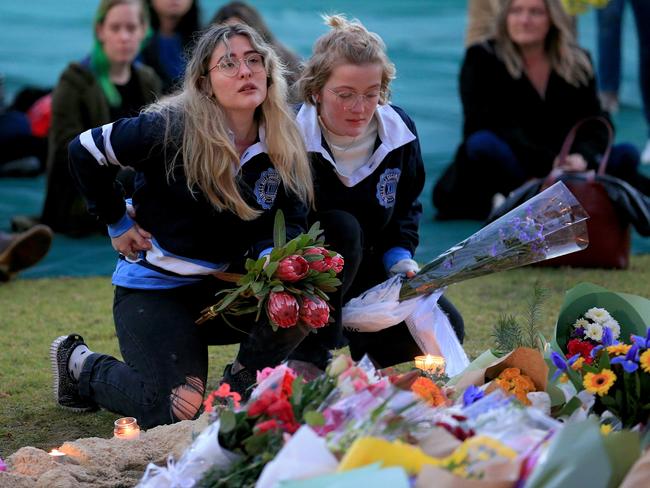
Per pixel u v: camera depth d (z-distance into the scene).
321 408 4.28
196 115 5.94
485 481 3.68
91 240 11.53
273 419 4.27
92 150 5.98
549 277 10.00
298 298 5.83
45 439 6.31
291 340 6.02
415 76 18.17
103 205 6.14
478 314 8.78
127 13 11.17
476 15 13.39
